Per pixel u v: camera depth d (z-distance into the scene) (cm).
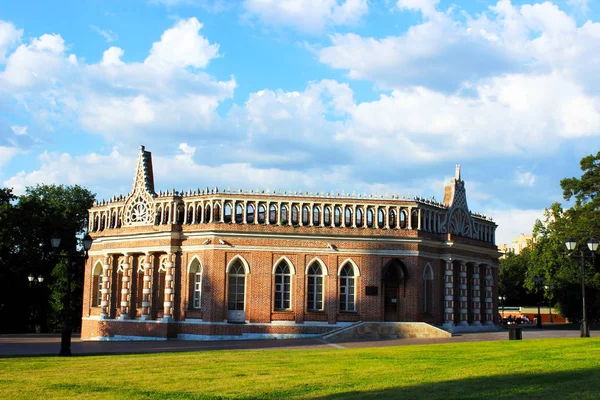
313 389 2448
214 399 2298
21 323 10106
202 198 6681
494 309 8169
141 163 7100
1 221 9038
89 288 7550
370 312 6544
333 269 6594
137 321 6819
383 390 2372
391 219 6800
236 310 6506
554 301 12150
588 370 2698
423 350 3888
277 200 6644
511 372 2717
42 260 9856
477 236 7962
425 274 6894
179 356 3816
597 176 8269
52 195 11794
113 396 2386
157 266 6900
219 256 6494
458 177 7625
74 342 6259
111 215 7444
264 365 3206
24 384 2675
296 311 6500
